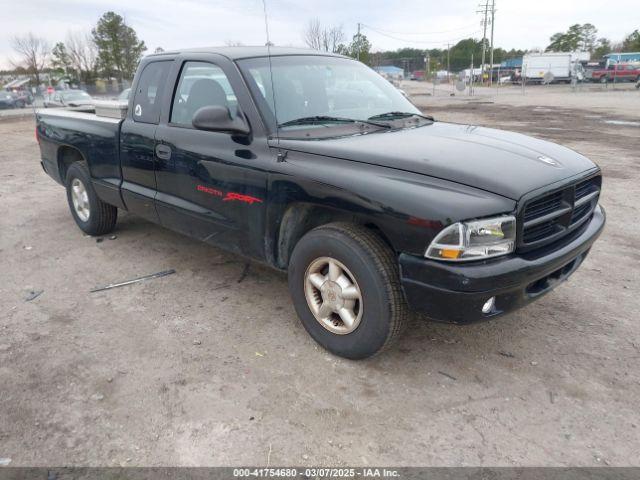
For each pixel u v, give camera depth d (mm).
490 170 2773
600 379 2990
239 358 3219
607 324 3590
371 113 3861
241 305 3914
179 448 2494
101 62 61844
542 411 2730
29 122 21719
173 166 3939
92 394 2893
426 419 2678
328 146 3098
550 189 2773
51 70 59969
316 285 3168
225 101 3604
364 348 2984
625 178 8094
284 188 3143
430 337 3434
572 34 100000
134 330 3570
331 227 3008
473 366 3123
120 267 4672
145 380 3010
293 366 3131
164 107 4070
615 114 18922
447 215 2529
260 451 2471
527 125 15602
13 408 2783
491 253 2590
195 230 3971
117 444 2523
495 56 116188
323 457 2436
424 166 2781
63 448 2504
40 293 4172
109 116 4691
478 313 2639
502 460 2408
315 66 3994
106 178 4816
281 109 3465
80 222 5539
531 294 2846
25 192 7742
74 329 3596
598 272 4473
